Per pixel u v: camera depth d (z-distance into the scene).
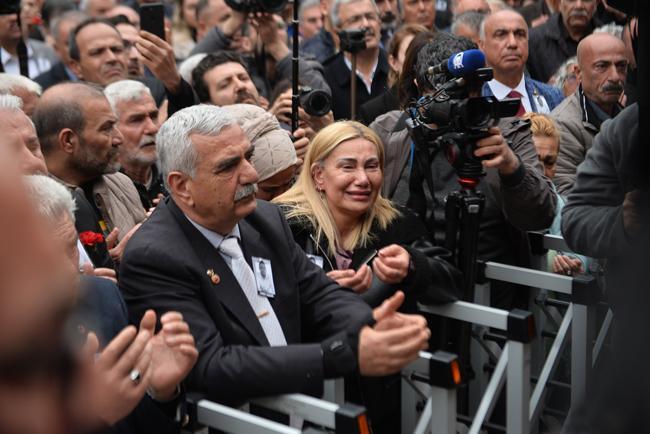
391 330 2.09
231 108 3.40
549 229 3.51
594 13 5.69
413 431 2.58
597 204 2.33
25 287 0.43
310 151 3.02
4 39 6.59
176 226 2.37
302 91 4.12
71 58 5.60
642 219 1.83
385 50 6.10
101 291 2.13
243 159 2.37
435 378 2.02
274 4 5.16
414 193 3.27
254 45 6.32
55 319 0.44
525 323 2.25
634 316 1.59
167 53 4.39
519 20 4.89
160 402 1.93
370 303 2.62
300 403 1.97
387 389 2.62
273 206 2.69
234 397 2.12
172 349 1.90
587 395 1.78
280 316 2.48
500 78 4.95
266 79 5.64
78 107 3.30
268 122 3.38
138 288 2.29
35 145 2.81
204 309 2.29
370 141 3.00
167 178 2.38
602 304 2.82
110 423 1.64
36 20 7.29
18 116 2.78
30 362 0.44
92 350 1.50
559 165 4.29
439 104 2.65
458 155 2.61
